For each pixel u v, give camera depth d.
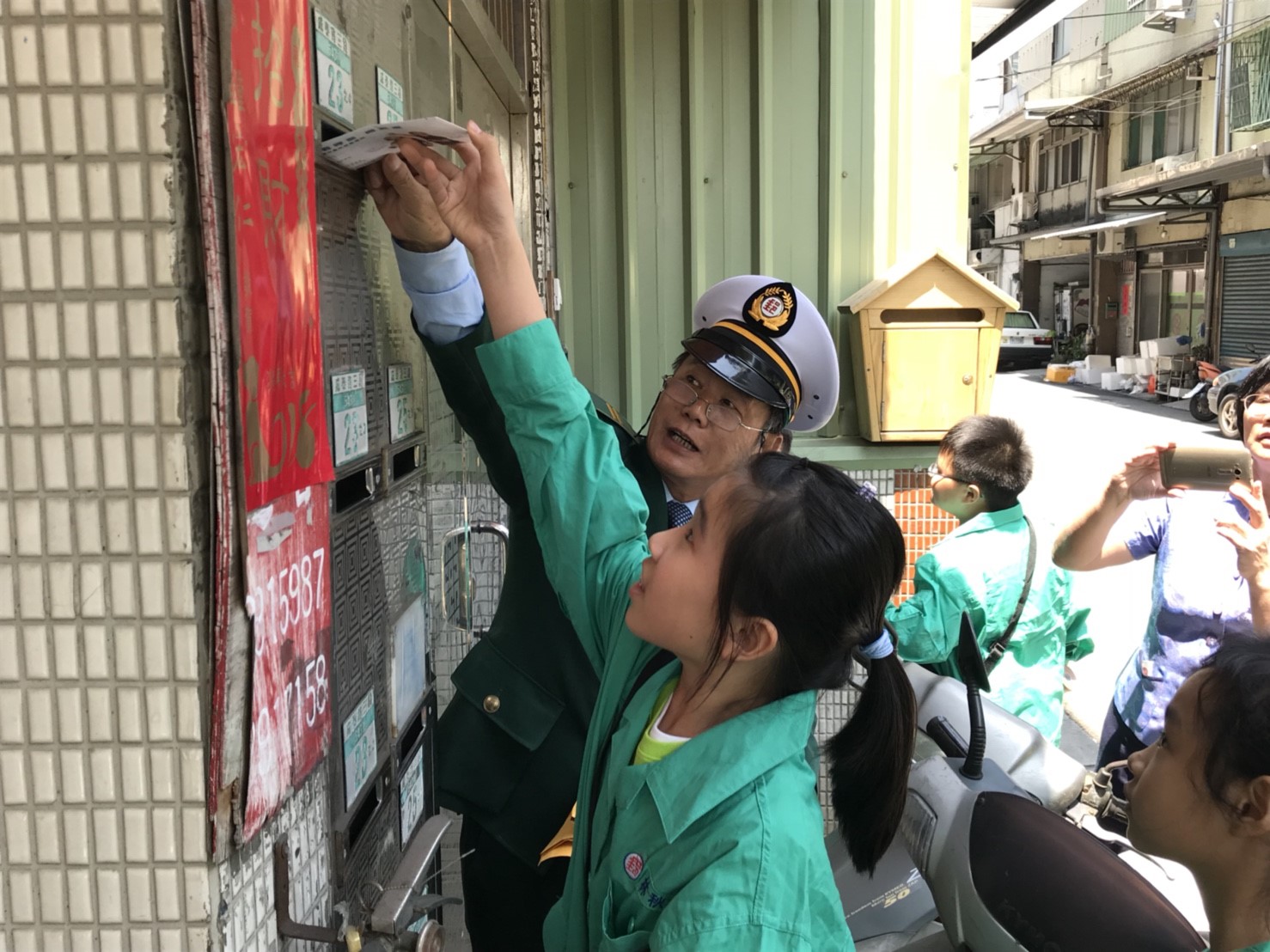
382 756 1.16
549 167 3.02
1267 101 13.86
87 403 0.67
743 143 3.16
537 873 1.55
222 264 0.68
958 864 1.49
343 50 1.02
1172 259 18.67
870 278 3.17
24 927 0.72
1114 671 4.48
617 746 1.09
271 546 0.77
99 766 0.70
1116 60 18.95
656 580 1.02
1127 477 2.13
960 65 3.10
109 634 0.69
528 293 1.19
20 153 0.65
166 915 0.72
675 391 1.59
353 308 1.06
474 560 2.18
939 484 2.33
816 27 3.10
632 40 3.13
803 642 0.97
